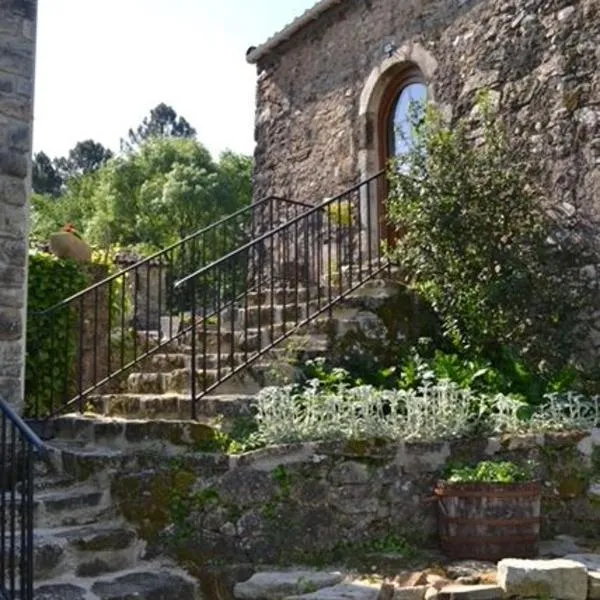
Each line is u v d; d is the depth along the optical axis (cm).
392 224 761
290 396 532
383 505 494
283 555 467
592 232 651
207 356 677
